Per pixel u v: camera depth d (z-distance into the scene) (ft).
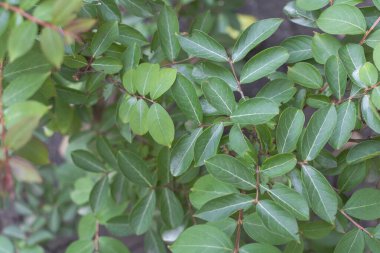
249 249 2.10
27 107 1.81
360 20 2.18
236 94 2.58
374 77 2.08
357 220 2.35
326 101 2.20
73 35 1.80
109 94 2.55
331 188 2.09
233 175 2.09
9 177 1.77
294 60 2.34
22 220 3.89
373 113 2.10
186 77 2.32
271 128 2.28
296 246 2.29
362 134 2.50
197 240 2.08
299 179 2.18
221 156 2.08
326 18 2.19
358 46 2.16
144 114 2.22
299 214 2.04
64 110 2.71
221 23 3.44
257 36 2.27
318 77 2.23
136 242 3.75
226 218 2.13
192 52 2.30
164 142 2.18
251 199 2.10
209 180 2.28
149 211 2.46
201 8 3.34
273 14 3.33
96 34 2.30
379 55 2.06
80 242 2.65
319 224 2.30
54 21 1.77
